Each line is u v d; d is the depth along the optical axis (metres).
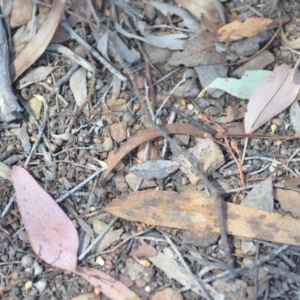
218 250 0.33
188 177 0.35
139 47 0.40
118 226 0.34
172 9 0.41
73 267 0.32
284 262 0.32
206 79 0.39
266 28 0.40
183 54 0.40
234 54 0.39
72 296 0.32
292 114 0.37
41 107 0.38
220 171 0.35
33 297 0.32
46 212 0.34
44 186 0.35
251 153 0.36
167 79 0.39
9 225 0.34
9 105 0.36
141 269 0.33
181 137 0.36
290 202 0.34
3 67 0.37
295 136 0.36
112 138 0.37
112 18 0.41
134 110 0.38
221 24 0.41
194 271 0.32
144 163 0.35
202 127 0.36
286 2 0.41
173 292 0.32
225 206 0.33
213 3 0.41
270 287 0.32
